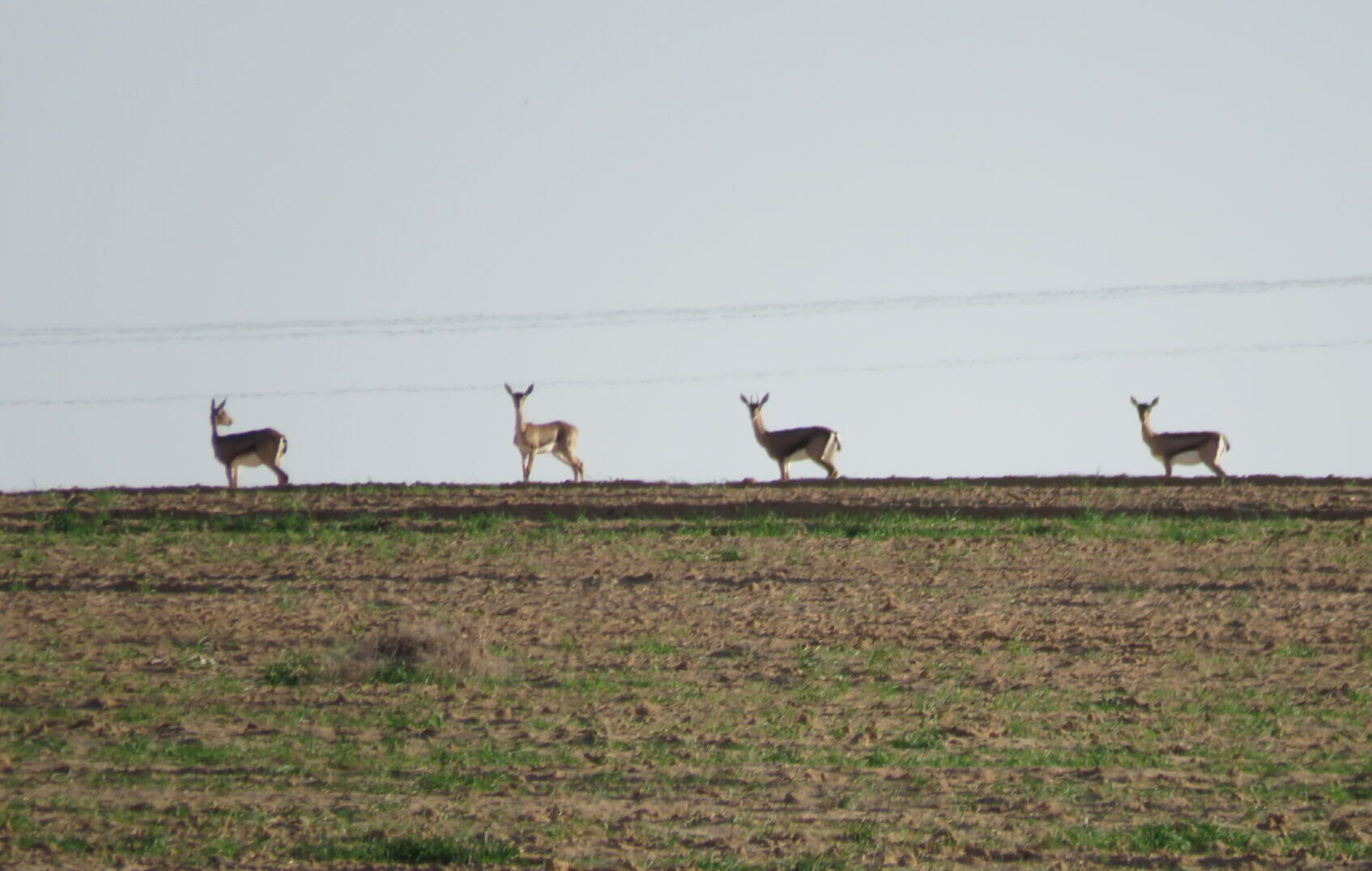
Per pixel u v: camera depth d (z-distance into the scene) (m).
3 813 45.38
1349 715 57.81
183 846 42.28
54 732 56.28
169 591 85.31
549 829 44.16
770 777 49.78
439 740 55.12
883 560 90.69
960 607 79.19
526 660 68.50
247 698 61.72
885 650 70.12
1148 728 56.16
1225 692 61.88
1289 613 76.50
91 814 45.62
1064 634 73.06
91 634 74.56
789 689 63.19
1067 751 53.03
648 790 48.31
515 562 91.06
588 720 57.84
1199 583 83.44
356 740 55.06
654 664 67.69
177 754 52.94
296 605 81.00
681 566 89.62
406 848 41.28
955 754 52.84
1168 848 42.12
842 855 41.53
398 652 66.81
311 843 42.44
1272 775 49.88
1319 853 41.56
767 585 84.00
